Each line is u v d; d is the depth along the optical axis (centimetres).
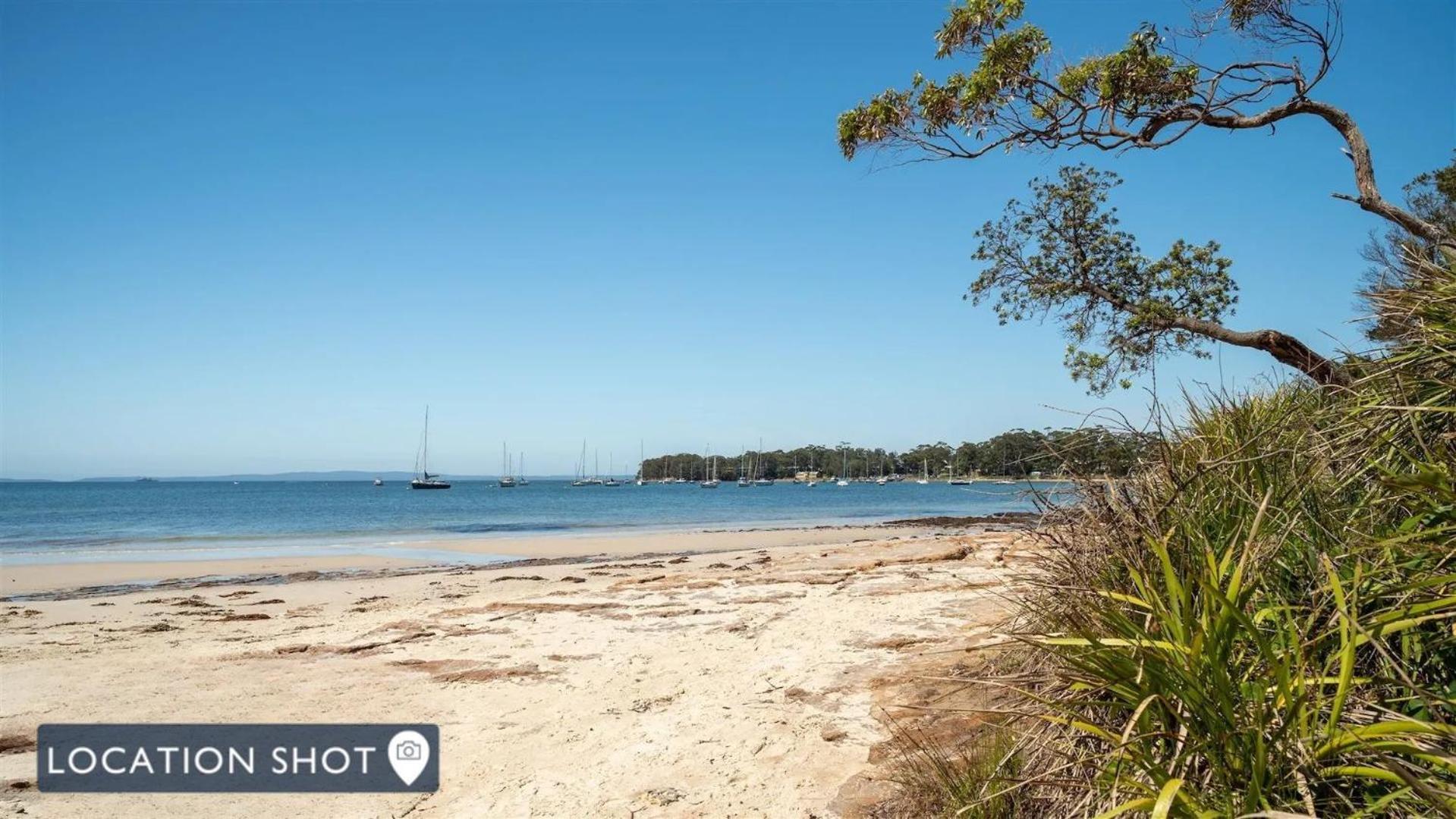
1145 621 284
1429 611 237
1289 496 301
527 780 497
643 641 882
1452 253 319
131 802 486
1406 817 202
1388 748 200
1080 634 270
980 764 360
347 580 1708
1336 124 684
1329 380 388
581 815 443
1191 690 226
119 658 888
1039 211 1020
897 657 717
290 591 1542
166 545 2684
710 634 898
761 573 1520
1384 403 297
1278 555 290
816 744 517
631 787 476
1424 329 297
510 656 838
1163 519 323
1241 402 401
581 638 916
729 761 503
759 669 720
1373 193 634
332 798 486
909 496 9744
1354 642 210
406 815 460
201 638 1023
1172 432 391
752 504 7244
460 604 1267
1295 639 232
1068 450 397
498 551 2433
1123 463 391
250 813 468
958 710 298
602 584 1521
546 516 5028
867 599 1062
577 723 602
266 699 700
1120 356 966
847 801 422
